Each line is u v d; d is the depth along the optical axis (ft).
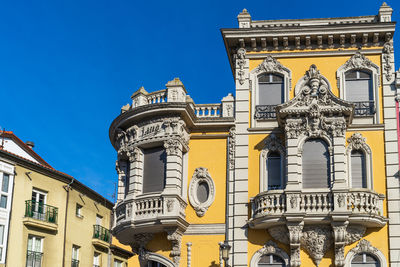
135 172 99.14
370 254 90.07
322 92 93.76
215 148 100.63
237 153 98.73
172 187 94.89
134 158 100.17
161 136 97.76
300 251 90.58
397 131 95.50
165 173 97.96
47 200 135.74
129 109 102.12
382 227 90.63
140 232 97.45
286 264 90.89
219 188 98.17
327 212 87.97
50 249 133.39
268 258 92.53
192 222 97.04
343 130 92.63
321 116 93.56
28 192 130.21
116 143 109.91
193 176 99.45
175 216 91.97
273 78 102.27
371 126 96.02
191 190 98.84
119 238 101.86
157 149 100.27
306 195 89.51
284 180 94.99
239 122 100.22
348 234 89.30
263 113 99.86
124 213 98.22
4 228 122.52
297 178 91.04
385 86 98.17
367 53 100.07
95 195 155.02
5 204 124.06
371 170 93.97
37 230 130.72
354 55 100.17
